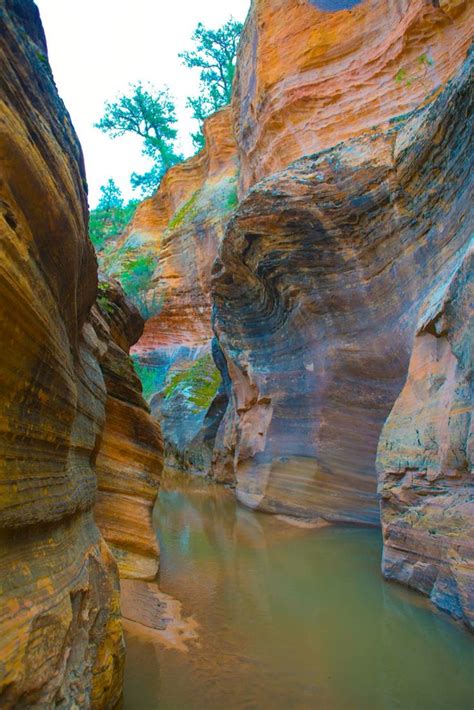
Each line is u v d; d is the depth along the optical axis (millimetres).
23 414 2932
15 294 2488
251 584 6812
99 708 3273
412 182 9062
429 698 4051
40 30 3508
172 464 22547
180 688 4066
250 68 19219
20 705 2322
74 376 4418
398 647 4922
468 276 5969
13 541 2771
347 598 6250
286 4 15742
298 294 11312
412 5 11773
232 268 13477
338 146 11258
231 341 14398
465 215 7379
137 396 8336
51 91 3494
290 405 12234
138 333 11062
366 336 10289
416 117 9633
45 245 3025
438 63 11531
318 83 14391
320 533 9898
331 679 4312
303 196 11000
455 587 5543
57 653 2703
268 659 4645
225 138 28922
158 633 5090
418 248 8789
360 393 10477
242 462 13859
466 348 5891
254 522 11117
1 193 2502
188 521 11297
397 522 6844
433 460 6379
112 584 4070
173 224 29094
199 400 22844
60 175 3223
